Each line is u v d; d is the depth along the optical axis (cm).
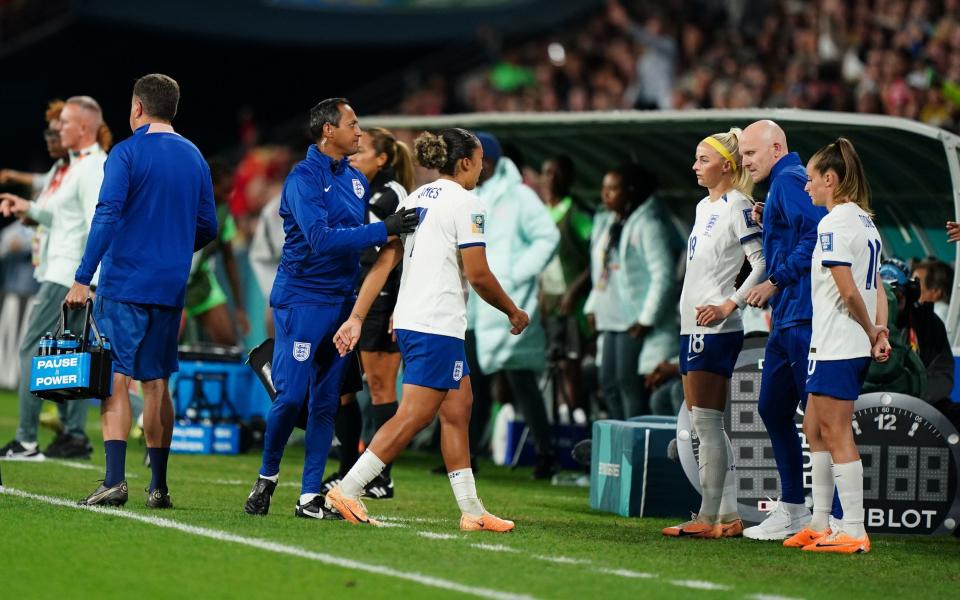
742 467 2691
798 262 2366
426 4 8850
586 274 3922
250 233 7231
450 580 1898
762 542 2456
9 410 5097
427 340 2381
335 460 3938
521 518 2744
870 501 2648
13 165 9112
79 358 2409
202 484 3091
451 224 2381
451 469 2464
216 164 4122
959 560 2358
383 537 2270
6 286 7025
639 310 3569
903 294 2789
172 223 2511
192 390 4044
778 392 2477
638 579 1972
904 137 3102
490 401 4109
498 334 3622
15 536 2125
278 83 9706
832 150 2309
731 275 2469
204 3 8956
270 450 2492
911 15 5628
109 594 1758
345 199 2484
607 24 7262
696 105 5931
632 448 2830
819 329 2309
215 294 4319
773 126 2444
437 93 8062
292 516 2511
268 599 1747
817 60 5600
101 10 8806
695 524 2511
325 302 2453
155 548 2066
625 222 3591
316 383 2514
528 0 8338
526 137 4012
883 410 2647
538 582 1912
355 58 9569
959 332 3003
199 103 9631
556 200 3978
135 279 2480
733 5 6638
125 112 9444
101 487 2520
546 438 3678
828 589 1978
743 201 2455
